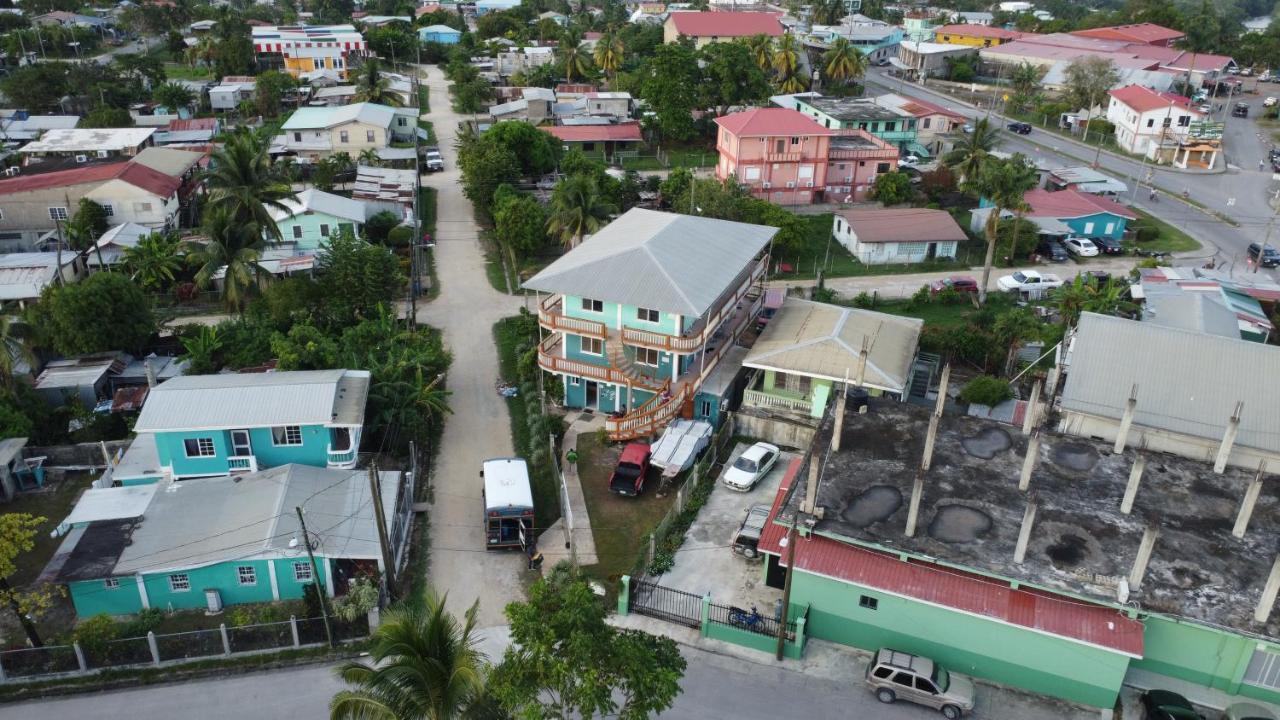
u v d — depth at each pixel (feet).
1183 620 92.73
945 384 130.41
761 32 499.10
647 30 526.98
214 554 111.96
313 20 581.94
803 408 155.12
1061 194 273.54
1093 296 185.68
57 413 153.07
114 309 166.81
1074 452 121.80
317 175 280.51
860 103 351.87
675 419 153.38
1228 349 140.67
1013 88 440.45
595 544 128.67
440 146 345.31
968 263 249.14
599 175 272.31
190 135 321.11
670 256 159.22
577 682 76.59
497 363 183.83
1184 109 339.77
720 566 122.83
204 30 515.09
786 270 241.55
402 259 232.12
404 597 116.47
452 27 578.25
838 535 104.88
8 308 190.08
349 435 136.26
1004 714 99.09
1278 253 245.65
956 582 101.65
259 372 163.73
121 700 100.12
